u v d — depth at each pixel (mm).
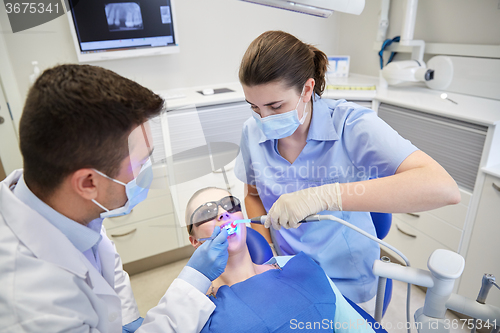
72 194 611
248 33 2434
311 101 993
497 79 1713
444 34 1991
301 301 861
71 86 521
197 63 2346
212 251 807
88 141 538
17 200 602
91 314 625
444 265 780
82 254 671
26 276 560
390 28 2342
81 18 1848
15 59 1870
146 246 1456
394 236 1987
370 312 1166
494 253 1479
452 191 773
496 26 1710
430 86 2018
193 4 2195
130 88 590
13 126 1940
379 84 2213
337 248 1074
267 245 1115
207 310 775
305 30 2641
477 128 1459
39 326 524
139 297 1778
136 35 1989
